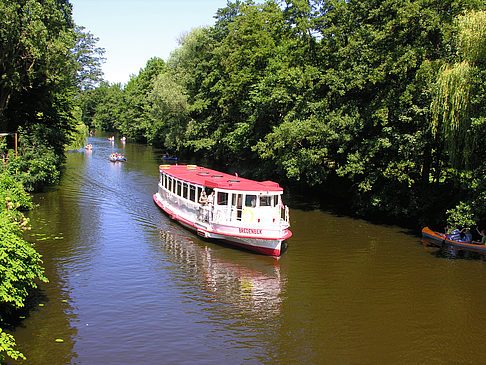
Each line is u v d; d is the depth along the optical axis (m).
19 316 12.23
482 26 17.97
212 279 15.75
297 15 29.55
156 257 17.89
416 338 11.80
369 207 26.47
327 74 26.00
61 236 20.30
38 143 30.83
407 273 16.69
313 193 34.66
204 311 13.13
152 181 36.69
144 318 12.48
